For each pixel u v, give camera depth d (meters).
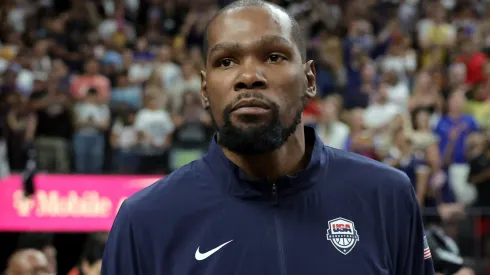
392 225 4.84
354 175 4.93
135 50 31.16
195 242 4.66
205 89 4.88
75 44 31.41
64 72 27.39
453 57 29.95
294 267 4.56
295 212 4.73
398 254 4.88
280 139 4.46
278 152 4.71
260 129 4.39
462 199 20.64
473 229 16.02
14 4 34.38
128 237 4.71
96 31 33.50
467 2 35.12
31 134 22.89
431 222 16.03
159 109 22.95
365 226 4.76
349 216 4.77
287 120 4.52
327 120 21.92
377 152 18.98
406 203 4.92
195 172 4.90
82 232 17.89
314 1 34.59
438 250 8.25
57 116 22.91
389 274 4.76
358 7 34.12
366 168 4.98
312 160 4.83
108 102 24.98
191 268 4.61
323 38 32.12
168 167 21.83
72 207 17.72
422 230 5.02
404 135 18.11
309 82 4.87
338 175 4.91
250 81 4.39
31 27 32.78
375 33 34.38
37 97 23.48
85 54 30.06
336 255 4.61
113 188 17.98
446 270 8.20
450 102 22.53
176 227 4.71
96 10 34.44
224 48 4.51
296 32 4.66
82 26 33.25
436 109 24.19
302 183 4.79
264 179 4.72
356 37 31.45
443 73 28.91
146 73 28.86
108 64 27.73
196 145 22.12
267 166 4.75
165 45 30.48
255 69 4.43
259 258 4.58
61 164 22.56
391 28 32.56
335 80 28.94
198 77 27.11
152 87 24.39
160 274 4.65
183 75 26.61
